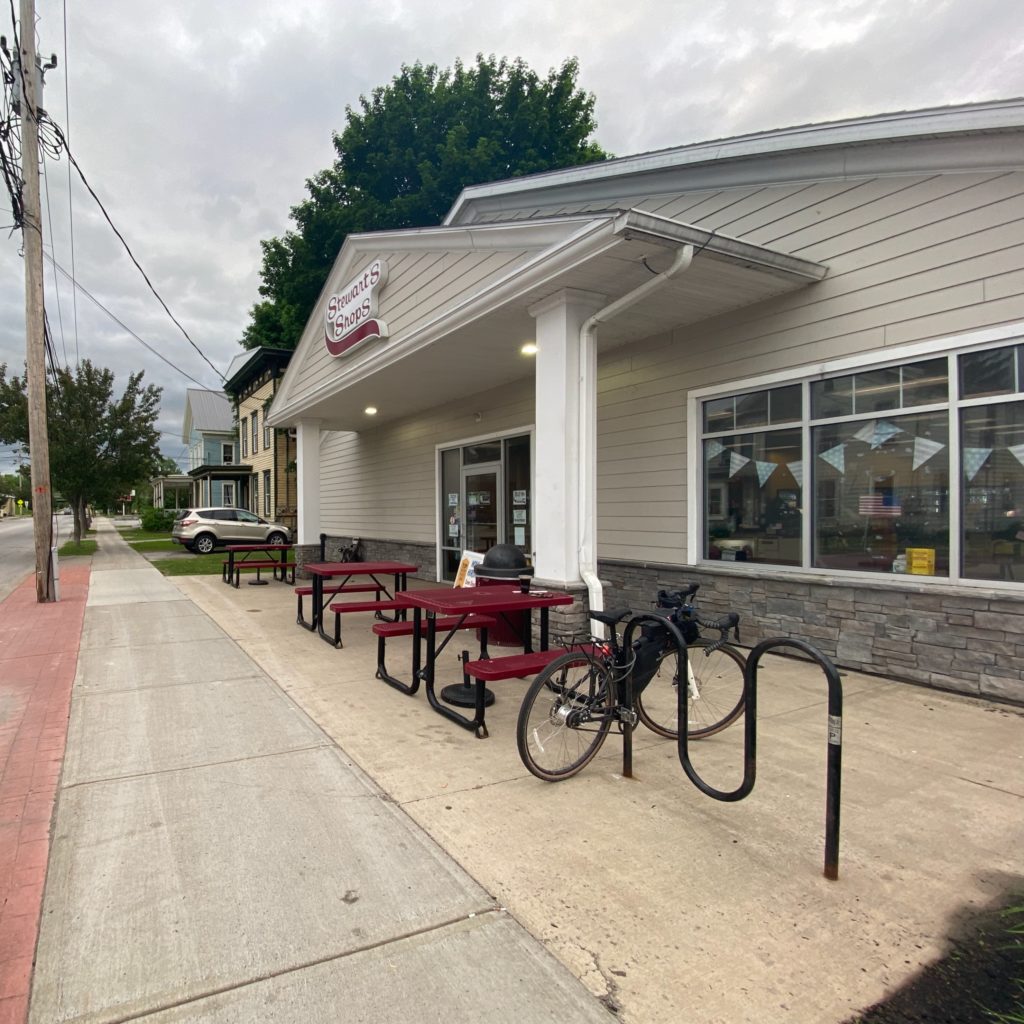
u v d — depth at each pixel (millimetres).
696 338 7125
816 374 6027
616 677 3770
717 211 6848
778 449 6430
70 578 13766
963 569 5121
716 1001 2051
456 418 11430
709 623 3982
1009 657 4848
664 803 3367
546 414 6148
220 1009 2018
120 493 24797
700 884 2662
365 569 7660
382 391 10570
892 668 5512
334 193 20688
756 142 6211
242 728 4461
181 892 2605
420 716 4711
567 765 3799
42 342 10359
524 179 8750
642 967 2197
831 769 2693
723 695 5004
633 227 4773
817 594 6055
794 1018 1988
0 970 2178
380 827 3115
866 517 5746
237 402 33281
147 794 3467
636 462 7875
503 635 6902
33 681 5660
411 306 8406
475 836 3035
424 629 6145
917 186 5332
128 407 23031
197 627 8094
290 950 2277
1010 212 4824
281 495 25125
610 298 6113
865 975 2168
